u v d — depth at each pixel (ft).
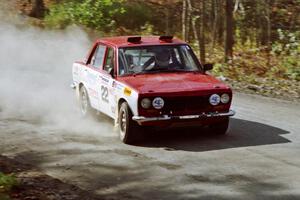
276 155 30.19
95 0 98.43
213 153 30.81
